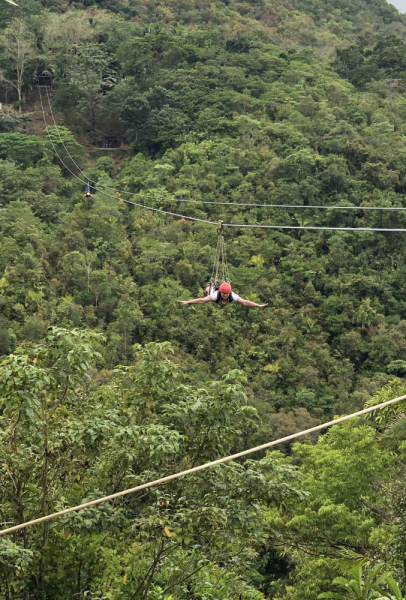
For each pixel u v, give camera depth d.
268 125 87.19
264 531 12.81
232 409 12.65
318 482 22.33
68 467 13.18
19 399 10.96
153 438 11.48
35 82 97.38
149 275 62.88
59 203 70.88
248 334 60.62
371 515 21.09
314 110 93.00
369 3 174.62
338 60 113.38
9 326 51.56
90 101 90.81
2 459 11.84
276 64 104.69
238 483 12.12
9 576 11.38
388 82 110.75
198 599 12.32
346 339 62.41
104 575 11.49
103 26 103.31
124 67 95.25
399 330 63.81
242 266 67.12
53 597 12.38
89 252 61.94
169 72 95.56
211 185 76.19
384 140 88.31
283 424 47.91
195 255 65.75
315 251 72.75
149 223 68.44
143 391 13.32
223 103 91.06
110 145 92.00
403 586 15.12
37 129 90.56
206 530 11.38
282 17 139.88
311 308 65.56
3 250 58.03
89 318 55.84
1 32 94.38
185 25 121.19
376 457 22.09
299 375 56.81
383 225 74.88
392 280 70.06
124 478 12.13
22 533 12.24
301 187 76.81
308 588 20.91
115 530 12.59
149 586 12.24
